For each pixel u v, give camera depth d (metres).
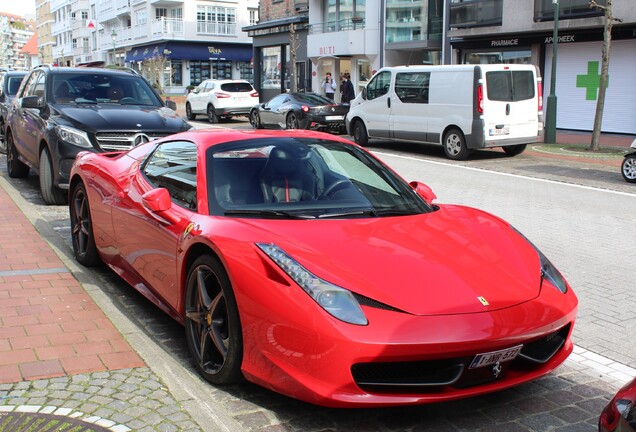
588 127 21.55
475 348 2.96
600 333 4.66
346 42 29.97
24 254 6.02
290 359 3.01
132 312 4.74
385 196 4.21
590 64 21.11
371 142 19.53
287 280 3.08
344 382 2.89
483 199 10.27
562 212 9.24
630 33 19.36
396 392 2.99
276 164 4.18
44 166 8.44
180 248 3.82
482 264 3.44
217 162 4.13
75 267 5.70
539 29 21.19
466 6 23.72
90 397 3.27
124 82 9.71
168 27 55.47
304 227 3.58
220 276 3.41
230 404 3.34
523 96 15.33
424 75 16.08
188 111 30.50
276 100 22.88
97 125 8.20
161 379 3.51
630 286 5.80
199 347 3.66
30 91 10.07
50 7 104.38
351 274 3.12
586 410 3.43
